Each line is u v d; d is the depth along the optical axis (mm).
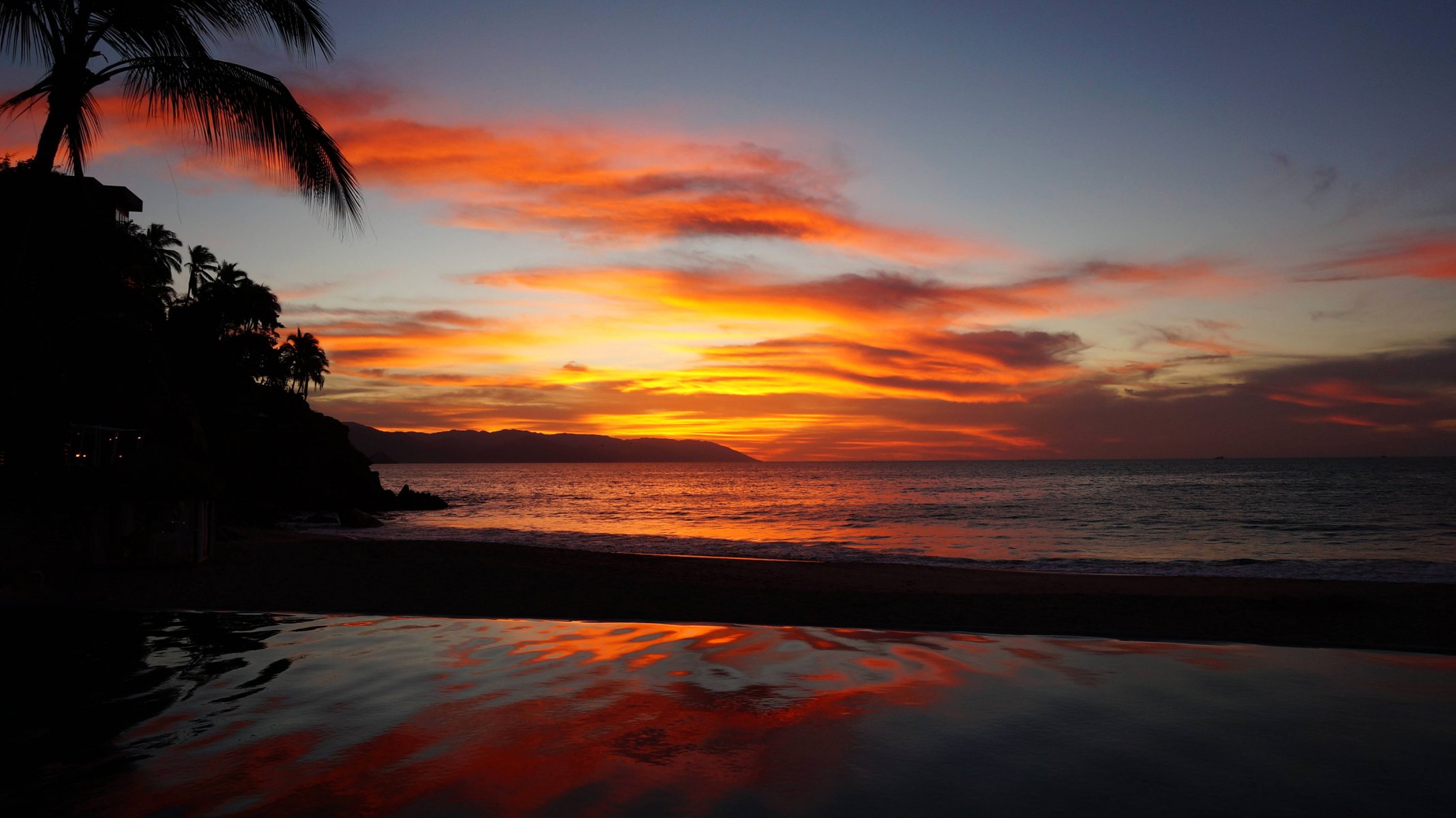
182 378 40812
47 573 11570
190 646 7066
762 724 4859
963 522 43250
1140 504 56719
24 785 3762
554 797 3674
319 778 3875
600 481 158125
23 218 9305
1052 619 9602
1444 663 6617
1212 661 6715
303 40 9664
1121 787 3855
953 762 4199
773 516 51906
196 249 52438
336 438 63500
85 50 8922
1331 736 4648
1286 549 27938
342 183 9742
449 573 13219
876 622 9227
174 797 3633
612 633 8023
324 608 9633
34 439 12242
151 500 12625
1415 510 48094
